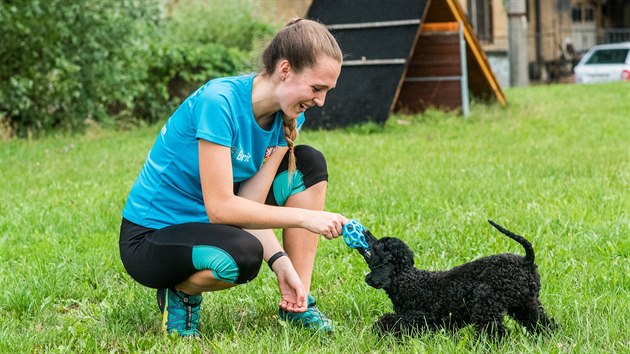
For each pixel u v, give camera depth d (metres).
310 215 3.51
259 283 4.64
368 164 9.22
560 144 10.66
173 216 3.68
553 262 4.77
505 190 7.25
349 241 3.53
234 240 3.48
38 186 8.27
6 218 6.61
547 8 33.56
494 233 5.59
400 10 13.17
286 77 3.40
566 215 6.05
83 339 3.80
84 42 13.29
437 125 12.96
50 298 4.52
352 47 13.16
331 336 3.75
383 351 3.46
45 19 12.81
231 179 3.50
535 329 3.53
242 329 3.94
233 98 3.49
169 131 3.63
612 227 5.61
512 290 3.33
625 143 10.62
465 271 3.44
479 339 3.34
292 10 22.69
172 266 3.55
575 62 31.39
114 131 13.61
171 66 14.91
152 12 14.16
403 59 12.71
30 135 12.59
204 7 17.78
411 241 5.48
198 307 3.82
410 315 3.51
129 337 3.82
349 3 13.68
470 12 27.80
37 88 13.23
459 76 13.93
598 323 3.67
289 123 3.69
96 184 8.18
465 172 8.42
